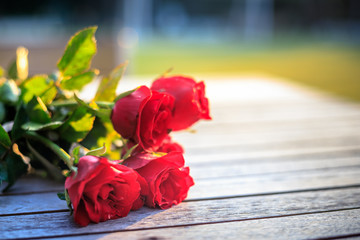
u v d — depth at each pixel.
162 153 0.62
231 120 1.07
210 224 0.60
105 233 0.58
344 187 0.69
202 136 0.92
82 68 0.68
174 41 9.71
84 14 8.08
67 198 0.57
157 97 0.61
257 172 0.74
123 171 0.57
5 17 5.86
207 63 5.29
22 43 1.44
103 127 0.66
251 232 0.59
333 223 0.60
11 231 0.58
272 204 0.64
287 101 1.33
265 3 12.30
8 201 0.64
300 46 8.30
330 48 7.83
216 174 0.73
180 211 0.62
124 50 1.55
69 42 0.67
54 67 1.46
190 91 0.64
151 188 0.60
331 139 0.91
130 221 0.60
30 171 0.72
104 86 0.67
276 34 11.99
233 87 1.62
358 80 4.00
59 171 0.67
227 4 13.48
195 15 13.44
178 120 0.64
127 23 6.24
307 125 1.02
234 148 0.85
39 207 0.63
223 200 0.65
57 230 0.58
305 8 12.49
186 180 0.62
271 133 0.94
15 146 0.69
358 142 0.89
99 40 1.52
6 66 1.41
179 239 0.57
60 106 0.68
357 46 8.26
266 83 1.74
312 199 0.66
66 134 0.65
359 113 1.17
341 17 12.34
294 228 0.59
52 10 6.86
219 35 11.99
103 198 0.57
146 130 0.61
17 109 0.67
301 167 0.76
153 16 13.05
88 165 0.56
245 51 7.18
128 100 0.61
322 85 3.67
